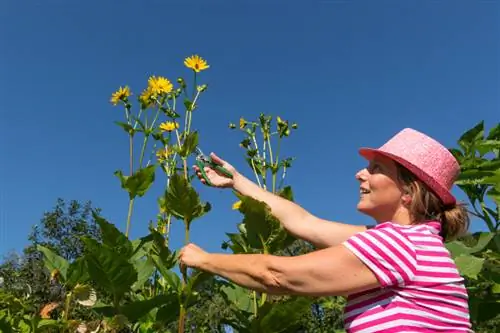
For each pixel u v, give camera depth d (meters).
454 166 2.21
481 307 3.46
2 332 2.95
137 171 3.29
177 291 2.76
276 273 2.00
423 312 1.88
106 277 2.79
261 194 2.92
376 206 2.20
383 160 2.22
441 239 2.05
